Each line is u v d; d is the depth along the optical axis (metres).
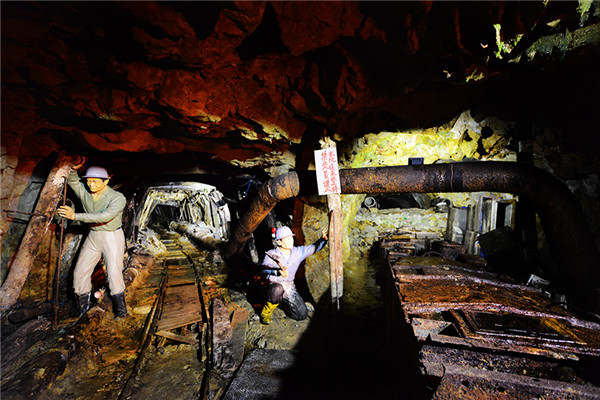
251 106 3.52
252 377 3.11
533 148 4.46
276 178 4.27
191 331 4.11
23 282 3.57
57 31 2.18
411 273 3.92
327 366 3.36
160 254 9.01
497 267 4.84
